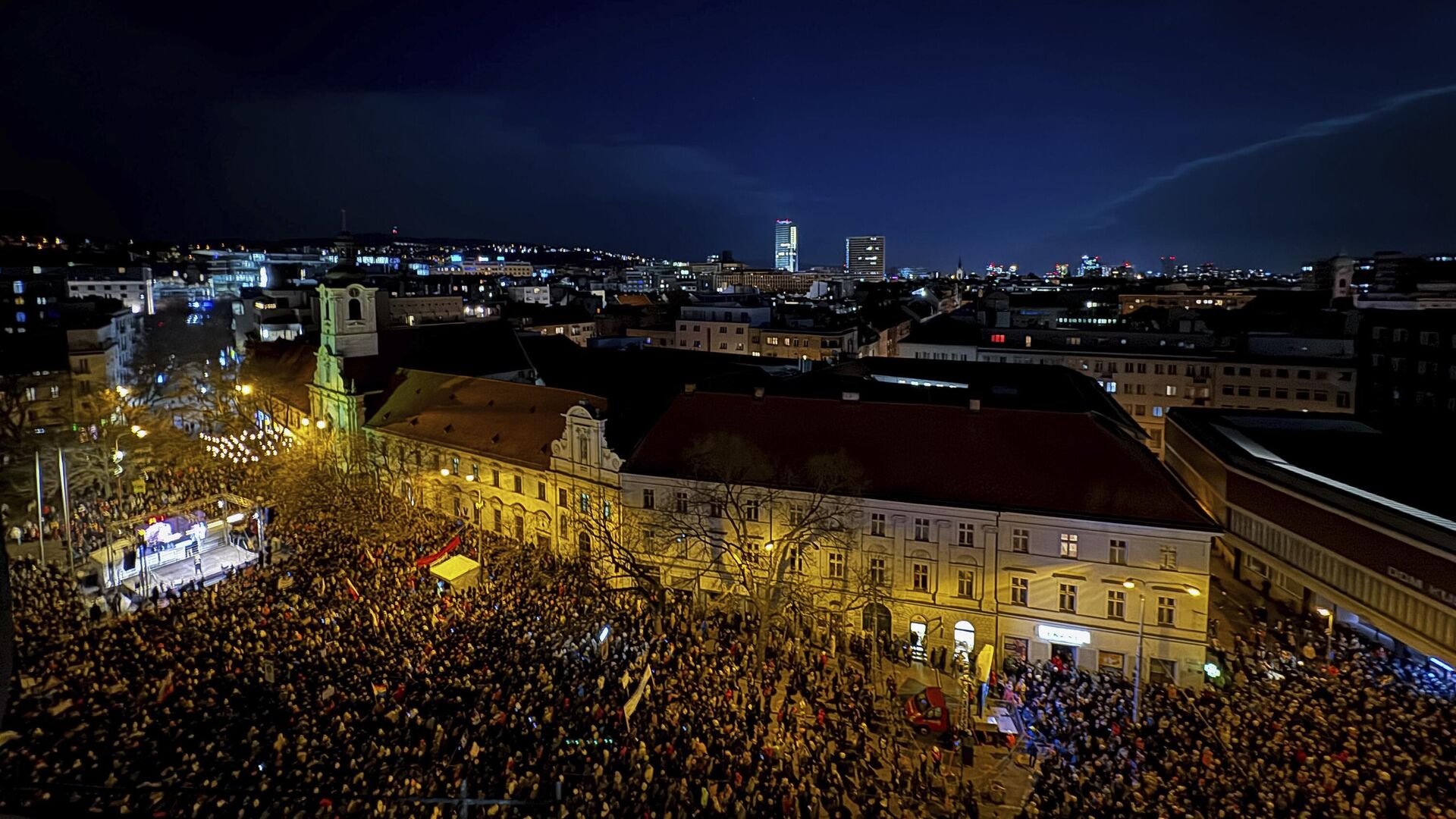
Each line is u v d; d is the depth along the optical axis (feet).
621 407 237.45
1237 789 109.40
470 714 127.24
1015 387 271.90
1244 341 389.39
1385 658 158.30
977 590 174.81
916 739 137.49
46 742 110.32
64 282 601.62
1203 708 140.87
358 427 292.61
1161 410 384.27
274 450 302.86
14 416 307.17
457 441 254.27
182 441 306.76
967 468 181.37
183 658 139.23
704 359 366.22
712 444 199.11
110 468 269.44
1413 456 221.46
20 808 89.61
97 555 200.13
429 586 184.24
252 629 152.76
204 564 208.95
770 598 161.68
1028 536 170.71
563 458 221.05
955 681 161.89
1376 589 167.22
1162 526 161.07
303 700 129.18
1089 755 124.88
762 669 150.10
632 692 136.26
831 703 143.23
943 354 433.89
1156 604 163.43
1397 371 345.72
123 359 454.81
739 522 182.29
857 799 111.86
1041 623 170.81
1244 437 237.25
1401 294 536.83
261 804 99.66
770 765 116.47
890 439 191.31
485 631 159.53
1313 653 161.27
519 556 216.33
